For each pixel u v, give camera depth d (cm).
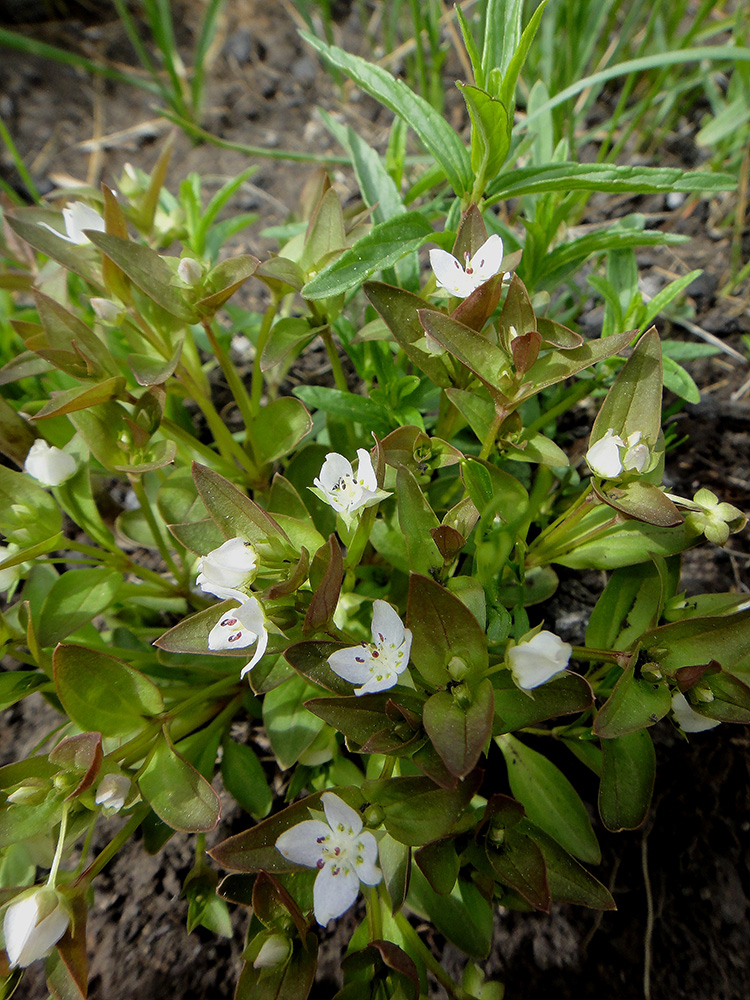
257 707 12
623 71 14
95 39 22
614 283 14
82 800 9
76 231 11
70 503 11
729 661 9
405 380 11
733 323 16
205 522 10
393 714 8
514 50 10
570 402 13
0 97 21
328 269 10
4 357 15
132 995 11
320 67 21
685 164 19
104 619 14
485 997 9
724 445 15
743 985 11
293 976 8
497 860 9
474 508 10
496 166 11
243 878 9
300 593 9
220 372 16
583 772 12
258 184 19
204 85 21
